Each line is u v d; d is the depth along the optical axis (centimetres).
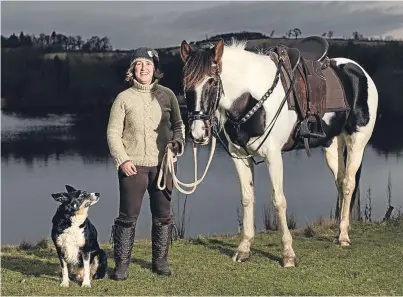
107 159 1741
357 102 619
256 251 601
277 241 654
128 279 491
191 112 460
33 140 2073
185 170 1416
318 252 597
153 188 493
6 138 2111
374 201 1092
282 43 626
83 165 1648
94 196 450
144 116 471
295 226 809
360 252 596
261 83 508
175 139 480
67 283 468
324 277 511
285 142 537
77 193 446
